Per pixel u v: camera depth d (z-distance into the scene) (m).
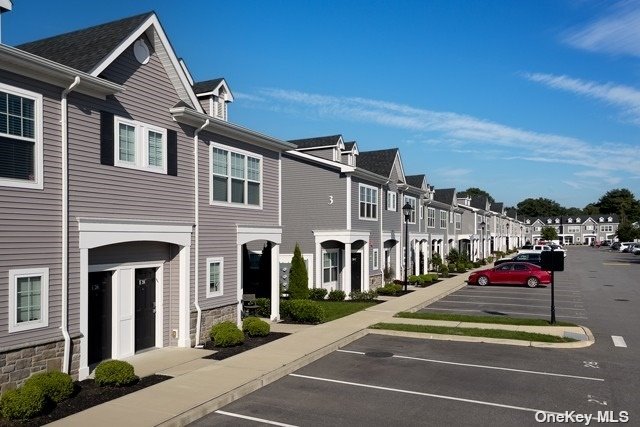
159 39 12.80
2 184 9.22
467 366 12.50
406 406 9.56
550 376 11.64
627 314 21.12
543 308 23.17
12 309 9.34
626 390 10.59
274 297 18.39
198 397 9.51
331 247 27.75
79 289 10.70
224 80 15.98
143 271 13.42
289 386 10.77
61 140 10.40
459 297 27.59
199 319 14.39
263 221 17.84
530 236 147.75
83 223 10.78
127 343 12.73
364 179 28.08
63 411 8.77
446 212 49.88
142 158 12.58
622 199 155.00
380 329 16.81
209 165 15.16
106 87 11.08
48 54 12.19
